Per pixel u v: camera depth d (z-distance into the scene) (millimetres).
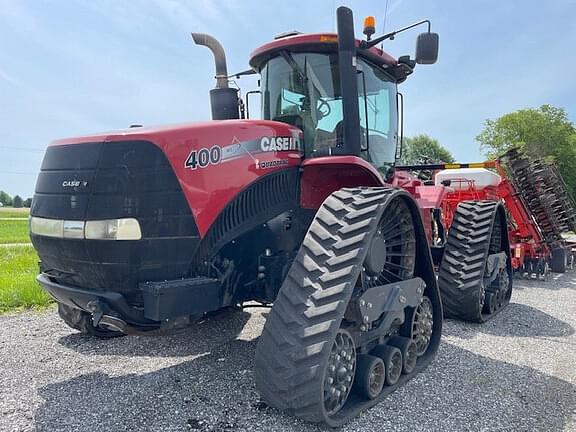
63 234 2859
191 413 2834
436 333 3879
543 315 5469
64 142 3000
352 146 3381
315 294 2639
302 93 3744
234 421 2725
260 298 3426
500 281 5598
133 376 3447
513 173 8203
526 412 2943
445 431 2672
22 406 2945
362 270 3004
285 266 3342
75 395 3111
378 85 4254
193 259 2885
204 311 2895
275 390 2576
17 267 8789
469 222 5152
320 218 2947
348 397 2977
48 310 5426
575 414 2930
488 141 36875
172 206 2795
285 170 3406
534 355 4031
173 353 3949
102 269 2781
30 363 3719
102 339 4312
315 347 2498
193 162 2875
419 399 3088
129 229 2725
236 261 3201
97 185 2768
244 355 3885
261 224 3258
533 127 34531
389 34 3668
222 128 3047
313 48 3705
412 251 3631
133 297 2859
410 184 5070
